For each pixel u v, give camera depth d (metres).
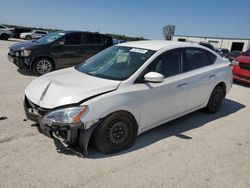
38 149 3.43
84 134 3.15
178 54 4.34
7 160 3.13
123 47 4.48
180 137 4.14
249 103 6.56
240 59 8.98
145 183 2.89
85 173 2.99
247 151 3.81
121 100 3.34
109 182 2.86
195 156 3.56
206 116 5.25
